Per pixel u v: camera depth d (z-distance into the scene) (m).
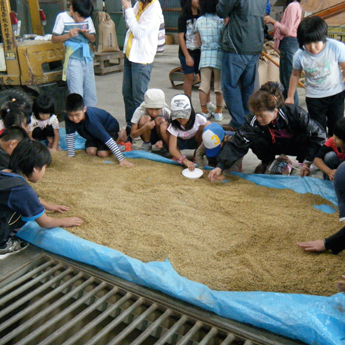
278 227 2.38
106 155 3.66
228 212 2.59
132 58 4.09
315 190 2.86
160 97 3.52
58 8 7.16
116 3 10.09
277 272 1.98
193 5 4.93
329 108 3.45
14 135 2.71
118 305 1.86
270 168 3.30
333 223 2.43
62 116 5.10
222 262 2.08
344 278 1.77
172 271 2.00
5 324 1.74
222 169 3.08
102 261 2.09
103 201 2.74
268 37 5.45
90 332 1.87
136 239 2.30
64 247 2.22
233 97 4.22
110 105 5.74
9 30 4.42
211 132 3.12
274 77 5.38
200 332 1.74
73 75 4.40
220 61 4.67
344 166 1.89
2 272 2.12
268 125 3.05
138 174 3.22
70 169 3.36
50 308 1.84
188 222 2.48
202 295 1.82
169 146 3.38
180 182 3.08
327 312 1.66
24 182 2.14
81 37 4.36
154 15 4.02
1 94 4.47
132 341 1.81
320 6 6.41
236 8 3.87
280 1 8.51
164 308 1.84
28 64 4.54
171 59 9.62
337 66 3.28
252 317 1.69
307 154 3.10
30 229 2.38
